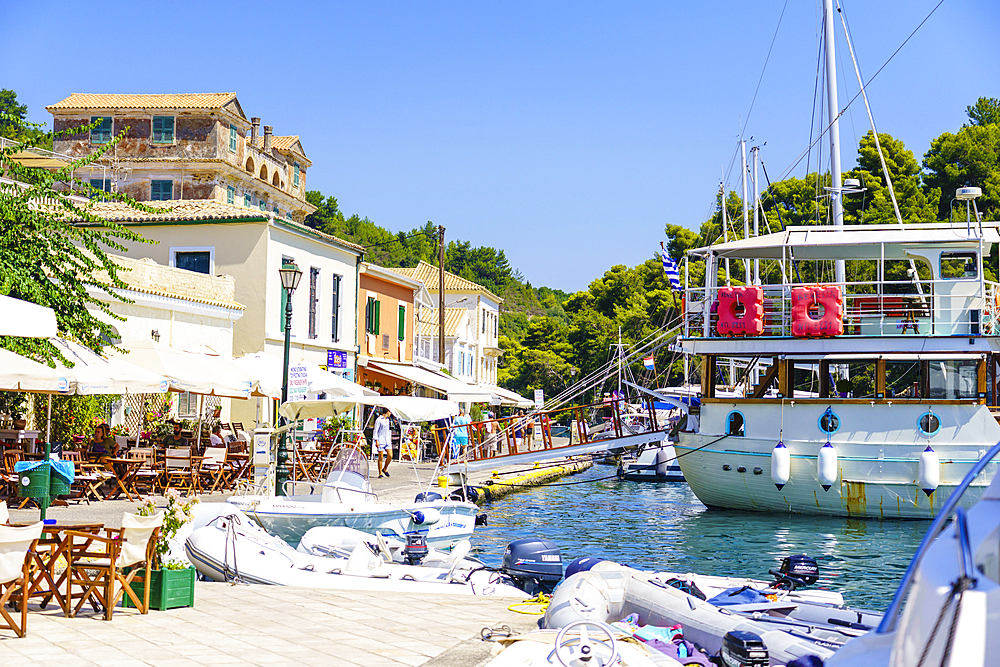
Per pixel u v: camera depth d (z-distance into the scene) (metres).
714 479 24.11
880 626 4.30
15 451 18.22
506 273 172.50
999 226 23.88
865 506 22.06
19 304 10.66
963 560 3.55
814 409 22.55
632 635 7.55
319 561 12.52
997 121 66.00
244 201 54.47
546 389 81.25
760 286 24.56
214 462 21.28
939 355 22.31
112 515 15.98
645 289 85.06
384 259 149.38
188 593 9.39
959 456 21.47
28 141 16.31
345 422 31.11
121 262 24.92
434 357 57.66
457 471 26.64
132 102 51.38
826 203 56.41
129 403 25.36
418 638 8.25
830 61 30.91
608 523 22.61
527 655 6.71
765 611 9.18
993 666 3.14
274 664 7.14
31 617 8.56
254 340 31.11
